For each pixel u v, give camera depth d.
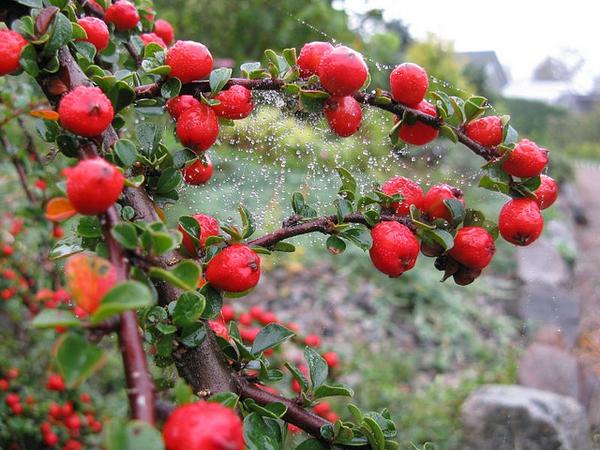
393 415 0.49
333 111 0.12
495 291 0.80
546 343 0.51
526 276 0.76
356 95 0.12
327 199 0.21
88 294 0.07
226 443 0.06
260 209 0.21
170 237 0.08
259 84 0.12
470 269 0.12
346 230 0.12
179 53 0.12
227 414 0.07
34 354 0.36
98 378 0.41
